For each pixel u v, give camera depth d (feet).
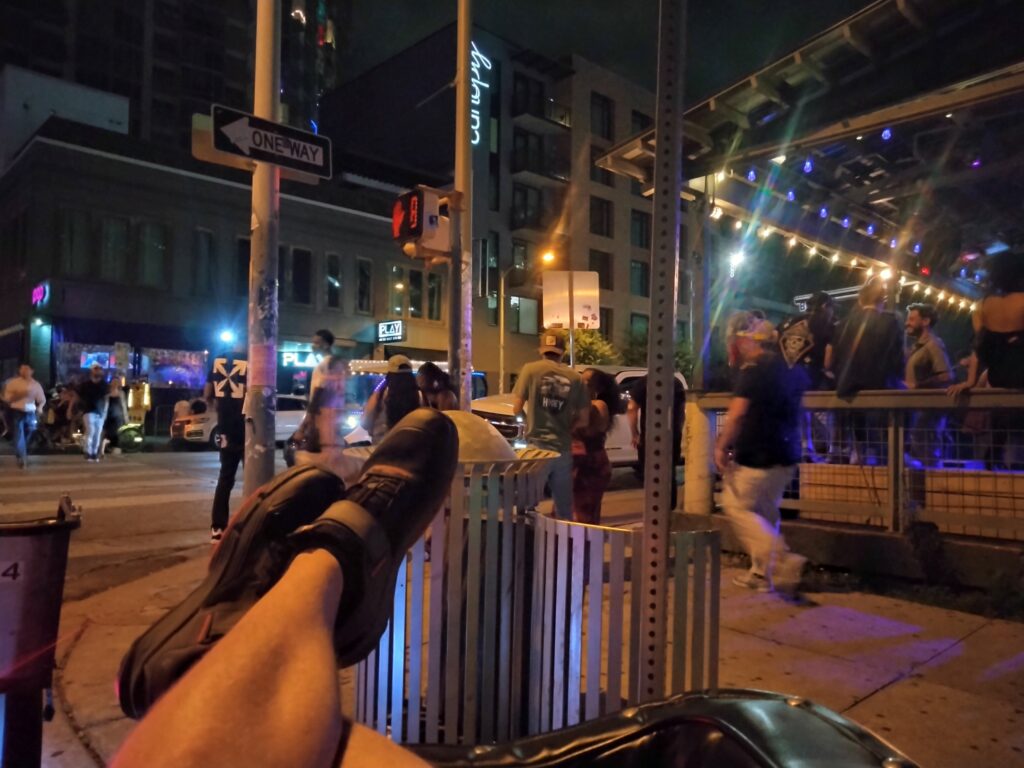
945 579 16.46
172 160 88.12
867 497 18.49
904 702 10.85
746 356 16.90
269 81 19.57
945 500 17.15
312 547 4.07
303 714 2.31
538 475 8.91
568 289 30.66
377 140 139.85
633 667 7.21
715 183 24.81
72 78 160.15
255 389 19.44
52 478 41.78
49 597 7.44
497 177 129.18
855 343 18.63
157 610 16.43
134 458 56.95
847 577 17.66
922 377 22.62
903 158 25.11
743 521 16.84
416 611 8.50
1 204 94.48
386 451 5.19
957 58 16.42
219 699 2.29
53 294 80.28
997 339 16.12
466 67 27.32
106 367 82.94
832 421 19.44
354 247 104.17
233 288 92.22
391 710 8.60
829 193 27.50
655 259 7.02
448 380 21.40
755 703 4.29
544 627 8.09
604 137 144.66
